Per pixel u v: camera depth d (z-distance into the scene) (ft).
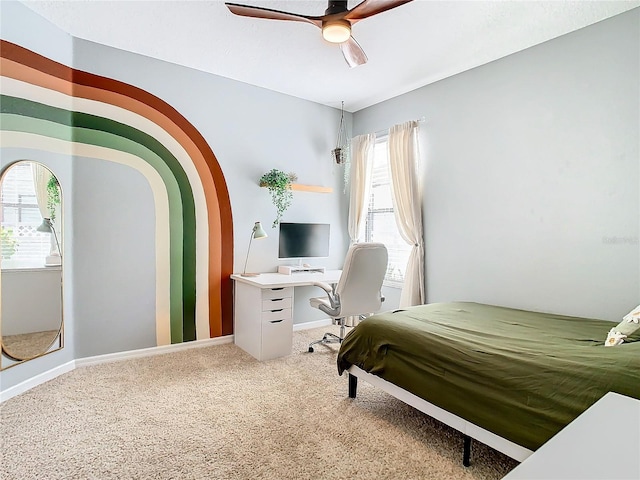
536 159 9.79
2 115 8.16
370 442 6.65
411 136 12.73
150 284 11.09
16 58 8.34
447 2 8.09
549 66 9.54
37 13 8.73
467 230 11.46
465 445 6.01
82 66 9.88
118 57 10.40
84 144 9.96
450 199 11.94
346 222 15.83
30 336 8.73
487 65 10.93
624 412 2.83
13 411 7.60
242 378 9.48
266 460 6.09
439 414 6.35
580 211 8.96
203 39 9.89
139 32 9.55
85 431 6.89
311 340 12.89
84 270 10.03
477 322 7.93
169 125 11.29
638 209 8.05
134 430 6.94
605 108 8.54
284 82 12.73
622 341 5.85
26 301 8.66
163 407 7.86
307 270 13.84
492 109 10.79
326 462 6.06
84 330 10.09
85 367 9.99
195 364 10.42
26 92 8.62
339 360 8.25
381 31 9.27
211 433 6.88
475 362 5.87
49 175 9.18
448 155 12.00
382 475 5.76
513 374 5.39
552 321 8.15
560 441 2.38
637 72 8.06
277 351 11.11
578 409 4.58
